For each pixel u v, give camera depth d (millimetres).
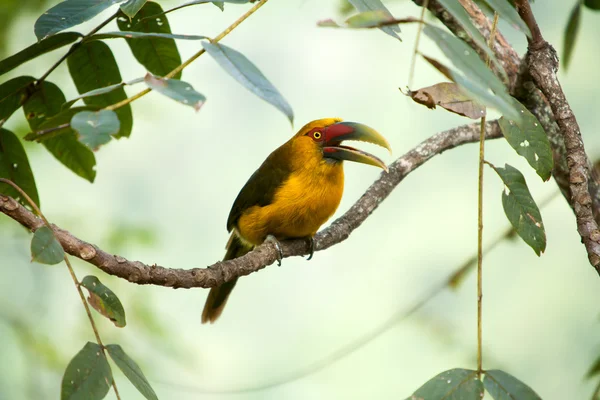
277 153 9078
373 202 8266
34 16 10219
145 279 5688
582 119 14289
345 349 12672
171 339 9625
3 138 6594
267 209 8828
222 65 4391
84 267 9852
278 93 4273
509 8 4750
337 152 8578
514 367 13242
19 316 9383
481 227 4973
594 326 13367
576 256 13969
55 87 6484
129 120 6715
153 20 6480
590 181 6805
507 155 14891
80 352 4344
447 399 4508
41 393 8984
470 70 4137
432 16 7941
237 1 5305
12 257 9977
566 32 7426
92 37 5562
